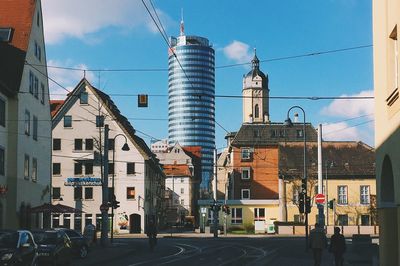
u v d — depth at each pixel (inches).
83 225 2878.9
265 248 1619.1
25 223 1626.5
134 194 2938.0
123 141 2940.5
